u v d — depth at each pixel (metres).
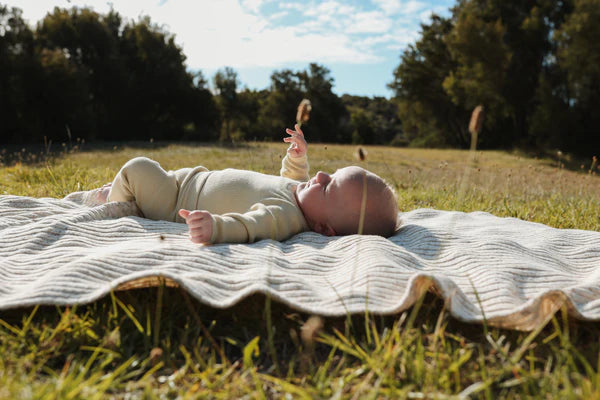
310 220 3.04
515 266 2.42
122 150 18.09
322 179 3.01
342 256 2.50
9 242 2.51
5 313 2.01
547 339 1.79
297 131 3.74
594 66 24.31
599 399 1.36
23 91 27.36
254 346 1.74
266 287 1.92
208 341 1.88
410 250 2.73
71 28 36.56
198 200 3.14
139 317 1.95
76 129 29.73
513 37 30.86
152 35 41.25
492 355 1.78
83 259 2.14
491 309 2.06
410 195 5.88
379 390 1.51
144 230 2.81
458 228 3.40
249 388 1.59
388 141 74.00
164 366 1.71
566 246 3.10
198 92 43.44
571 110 26.97
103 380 1.58
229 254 2.36
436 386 1.56
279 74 61.03
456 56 36.84
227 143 25.64
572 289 2.15
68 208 3.40
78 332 1.83
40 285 1.97
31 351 1.73
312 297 2.01
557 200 6.02
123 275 2.10
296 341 1.82
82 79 31.42
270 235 2.82
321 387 1.55
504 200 5.70
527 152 26.84
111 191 3.30
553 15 29.73
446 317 2.09
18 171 5.89
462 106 40.72
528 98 30.39
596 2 24.03
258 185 3.08
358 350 1.75
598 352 1.86
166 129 43.53
